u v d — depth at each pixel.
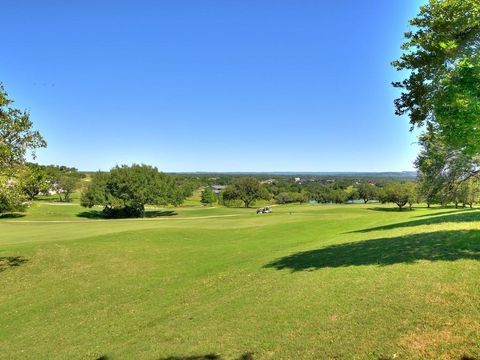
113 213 88.12
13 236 37.88
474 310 8.91
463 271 11.48
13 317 15.87
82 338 12.85
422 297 10.12
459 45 11.66
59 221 63.62
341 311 10.44
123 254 26.52
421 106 12.91
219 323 11.67
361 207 89.44
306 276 14.69
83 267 23.45
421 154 44.16
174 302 15.57
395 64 12.73
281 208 95.56
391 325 9.03
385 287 11.36
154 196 87.31
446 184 44.56
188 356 9.73
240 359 9.03
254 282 15.89
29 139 21.22
